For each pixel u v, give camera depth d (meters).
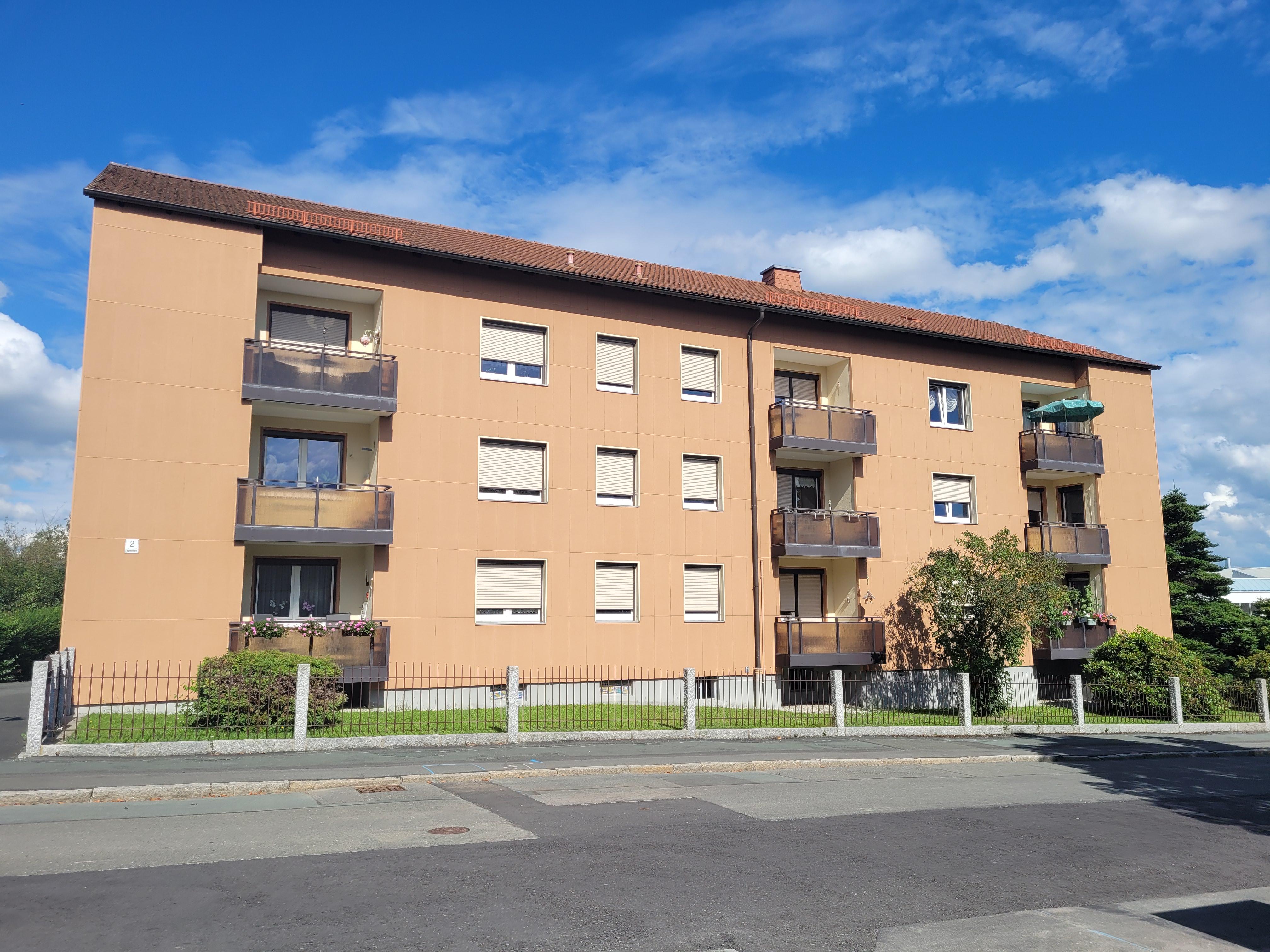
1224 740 19.78
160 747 11.95
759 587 22.11
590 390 20.86
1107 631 26.50
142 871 6.85
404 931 5.69
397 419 18.70
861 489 23.92
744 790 11.17
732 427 22.50
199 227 16.83
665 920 6.06
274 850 7.54
